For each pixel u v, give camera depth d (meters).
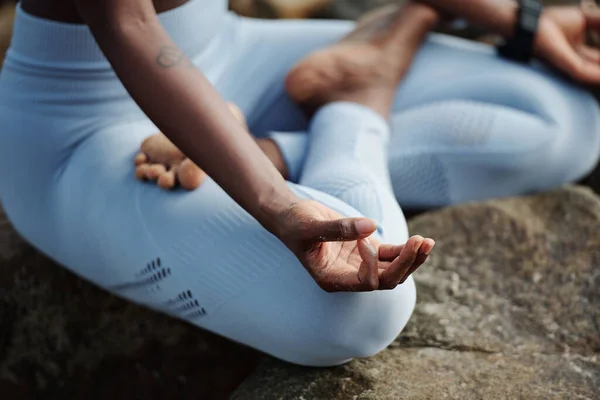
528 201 1.79
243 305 1.31
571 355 1.44
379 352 1.43
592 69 1.82
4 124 1.51
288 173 1.61
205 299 1.35
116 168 1.42
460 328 1.50
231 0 2.68
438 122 1.75
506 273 1.64
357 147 1.51
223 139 1.17
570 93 1.83
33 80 1.47
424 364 1.40
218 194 1.34
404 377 1.36
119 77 1.21
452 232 1.72
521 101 1.80
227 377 1.68
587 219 1.73
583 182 2.02
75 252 1.51
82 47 1.42
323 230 1.07
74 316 1.72
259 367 1.43
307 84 1.71
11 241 1.78
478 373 1.37
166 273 1.36
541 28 1.80
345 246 1.19
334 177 1.41
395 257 1.13
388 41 1.78
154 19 1.21
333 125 1.58
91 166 1.44
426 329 1.49
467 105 1.76
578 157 1.80
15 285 1.73
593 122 1.82
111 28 1.18
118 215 1.40
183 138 1.18
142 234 1.37
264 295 1.28
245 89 1.74
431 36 1.91
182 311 1.42
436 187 1.79
